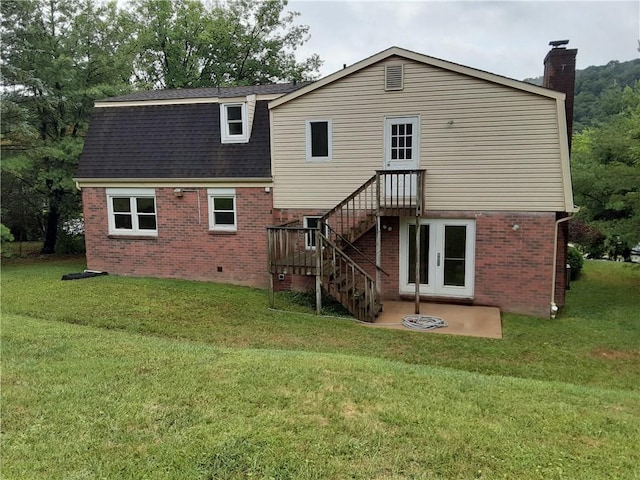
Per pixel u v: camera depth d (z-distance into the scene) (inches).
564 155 411.2
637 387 274.2
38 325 330.0
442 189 449.1
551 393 227.0
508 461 157.1
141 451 160.2
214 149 532.1
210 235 533.3
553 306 431.5
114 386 214.7
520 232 433.7
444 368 283.4
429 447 164.6
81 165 562.6
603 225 634.2
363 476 147.5
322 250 426.3
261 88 585.3
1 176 689.6
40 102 658.8
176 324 364.8
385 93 455.5
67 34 705.0
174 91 637.3
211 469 150.6
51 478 145.2
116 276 559.8
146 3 1143.6
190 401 199.2
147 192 546.3
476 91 428.5
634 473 151.6
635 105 690.8
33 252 788.0
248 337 340.5
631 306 485.1
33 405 194.4
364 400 203.8
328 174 484.7
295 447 163.0
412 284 475.8
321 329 370.0
